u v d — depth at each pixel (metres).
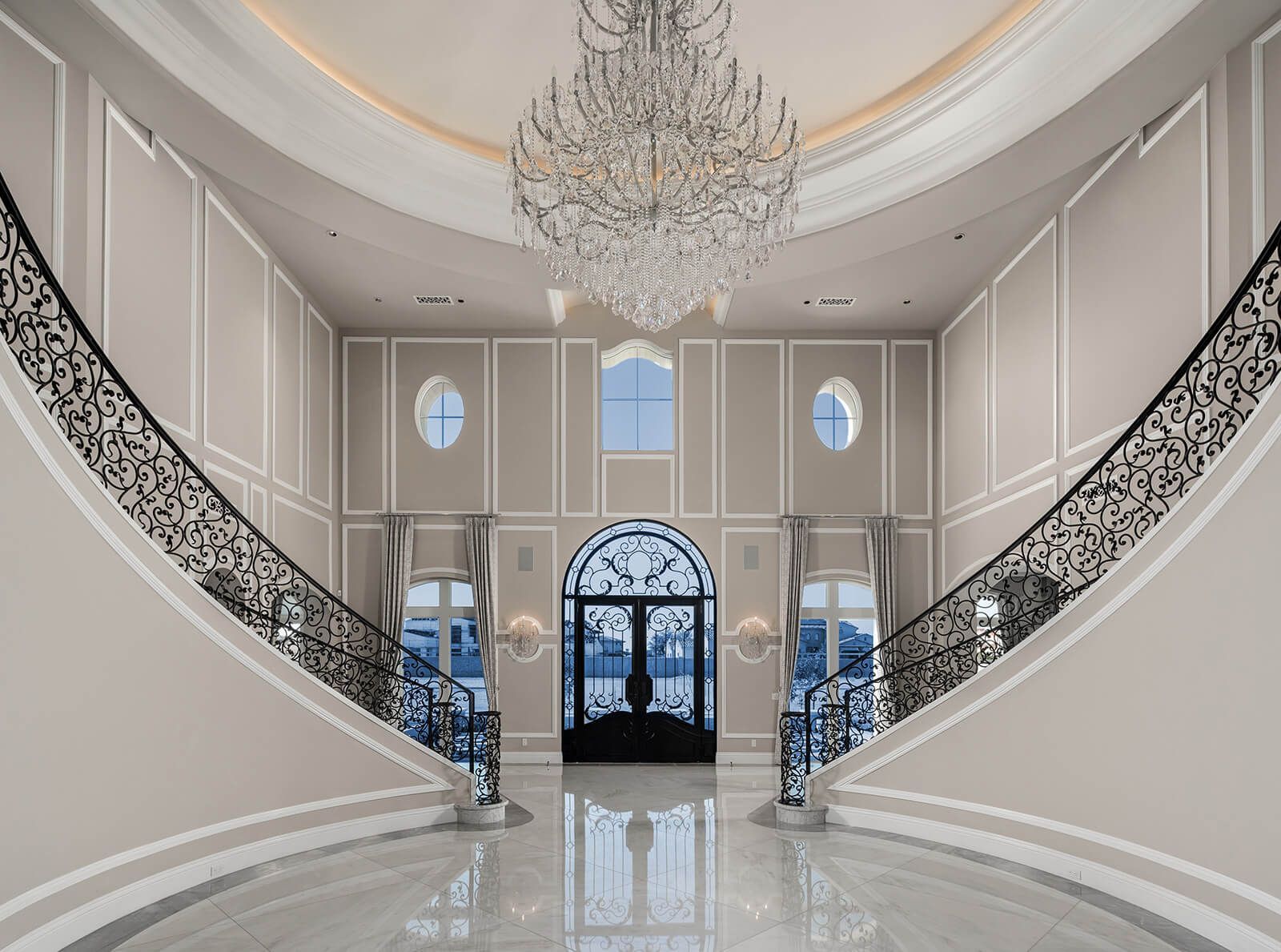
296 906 6.09
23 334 5.32
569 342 13.09
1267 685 5.02
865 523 12.73
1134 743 6.07
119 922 5.66
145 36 6.14
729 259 6.20
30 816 5.00
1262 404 5.14
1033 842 7.01
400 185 8.62
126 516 5.80
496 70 7.67
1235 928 5.19
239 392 8.99
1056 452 8.84
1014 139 7.36
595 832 8.52
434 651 12.77
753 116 6.10
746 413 13.05
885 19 6.98
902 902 6.25
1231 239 6.25
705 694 12.90
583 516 12.91
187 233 7.93
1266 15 5.82
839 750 9.35
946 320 12.41
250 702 7.00
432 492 12.78
